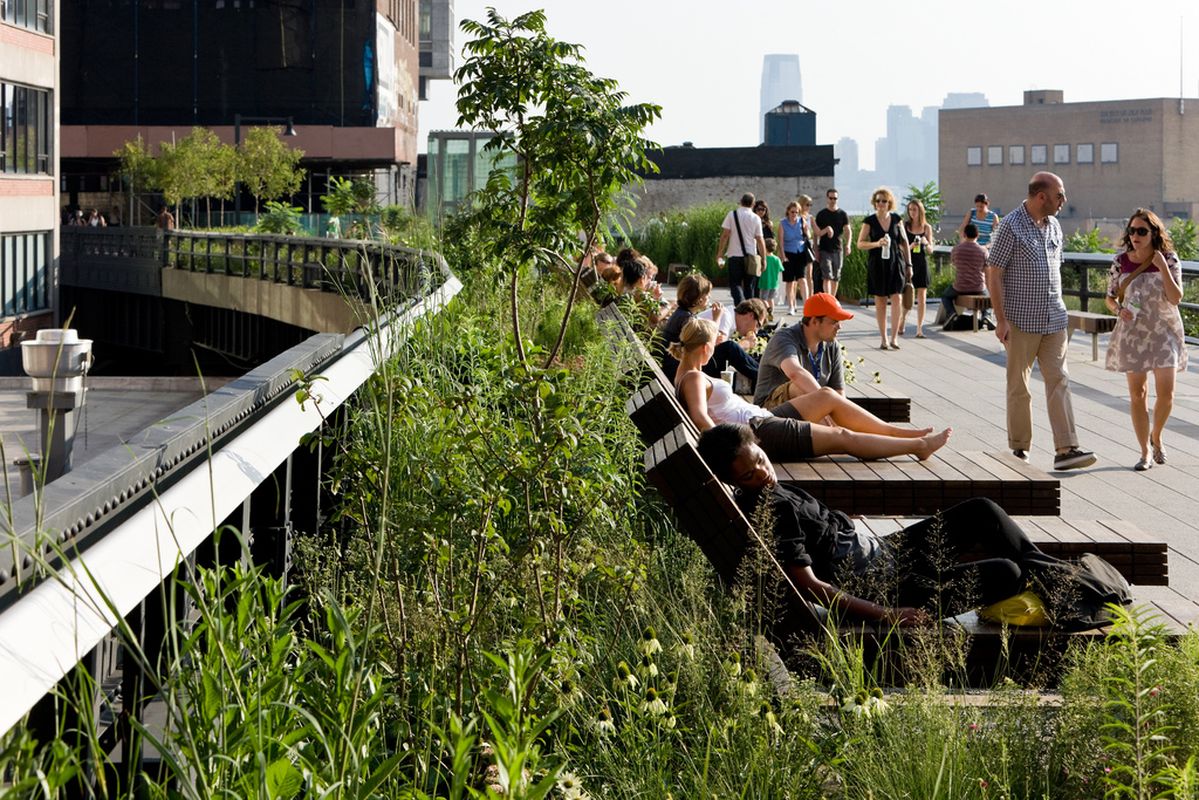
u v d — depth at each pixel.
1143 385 10.29
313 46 74.12
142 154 62.81
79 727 2.47
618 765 3.91
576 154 8.97
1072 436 10.18
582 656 4.46
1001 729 4.13
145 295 51.09
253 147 63.28
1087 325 17.73
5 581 2.15
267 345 37.94
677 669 4.29
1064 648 5.10
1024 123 143.62
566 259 9.45
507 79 9.01
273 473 4.19
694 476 5.03
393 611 4.30
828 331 8.66
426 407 4.97
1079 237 34.53
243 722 2.62
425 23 122.69
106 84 74.19
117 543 2.51
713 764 3.93
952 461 7.53
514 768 2.63
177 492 2.89
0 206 48.12
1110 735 4.01
